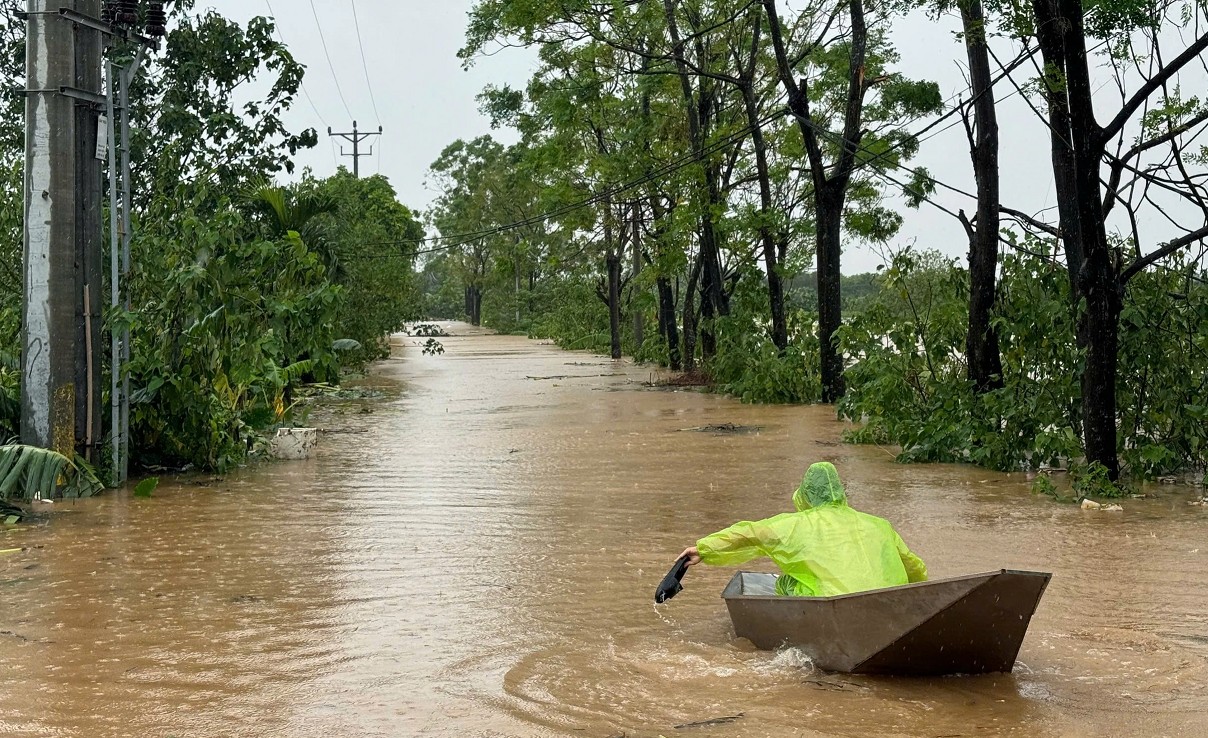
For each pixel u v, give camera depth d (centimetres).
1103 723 634
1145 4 1491
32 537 1184
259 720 652
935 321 1912
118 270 1515
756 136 3106
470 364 4875
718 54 3294
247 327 1725
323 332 1956
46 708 673
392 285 4950
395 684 713
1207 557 1068
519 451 1886
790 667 726
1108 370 1450
